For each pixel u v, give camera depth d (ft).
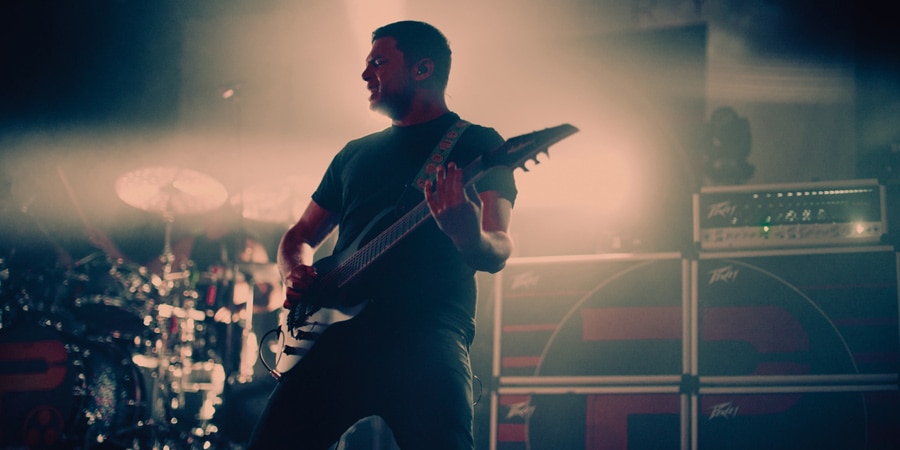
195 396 15.93
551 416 11.50
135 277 14.84
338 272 6.32
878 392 10.46
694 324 11.32
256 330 16.61
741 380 10.95
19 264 14.55
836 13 16.60
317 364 5.99
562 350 11.72
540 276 12.12
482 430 11.78
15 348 13.41
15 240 14.80
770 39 16.84
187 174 17.24
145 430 13.70
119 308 14.01
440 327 5.85
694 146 13.53
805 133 16.22
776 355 10.94
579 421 11.37
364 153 6.89
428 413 5.48
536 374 11.72
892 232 10.98
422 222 5.82
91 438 13.21
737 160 13.41
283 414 5.93
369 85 7.01
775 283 11.21
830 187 11.38
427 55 6.94
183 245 17.94
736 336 11.16
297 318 6.38
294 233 7.38
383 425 11.54
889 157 12.85
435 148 6.55
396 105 6.88
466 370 5.72
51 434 13.00
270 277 16.55
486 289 12.37
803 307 11.03
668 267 11.68
